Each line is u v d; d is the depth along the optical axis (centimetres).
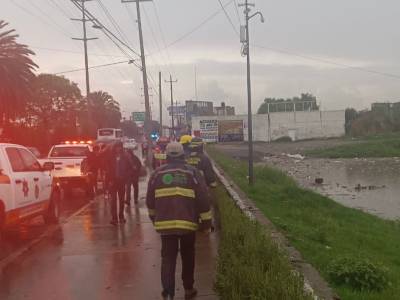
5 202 1010
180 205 657
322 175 4128
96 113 10950
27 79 4200
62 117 7662
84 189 2048
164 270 659
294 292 531
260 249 699
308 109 9231
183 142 1087
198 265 877
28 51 4172
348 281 791
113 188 1298
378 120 9594
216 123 8681
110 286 767
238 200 1617
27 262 918
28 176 1142
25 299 714
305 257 968
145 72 3838
